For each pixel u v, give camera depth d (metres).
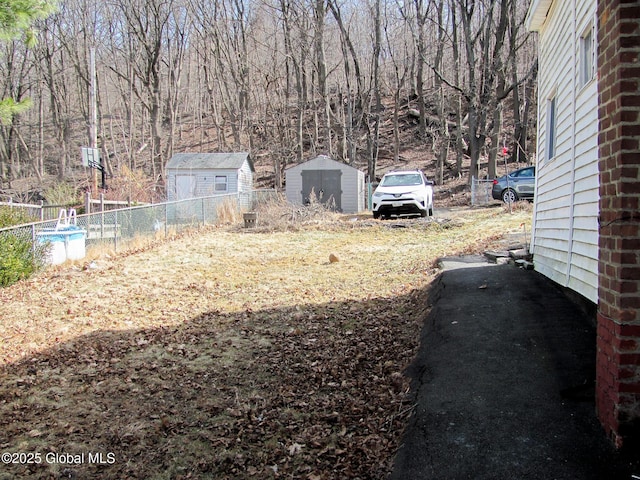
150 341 6.21
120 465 3.71
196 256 11.83
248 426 4.18
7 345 6.06
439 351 4.80
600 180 3.28
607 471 2.80
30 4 7.07
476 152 23.48
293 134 37.38
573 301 5.53
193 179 26.09
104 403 4.63
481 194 22.55
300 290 8.56
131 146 35.00
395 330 6.21
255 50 34.41
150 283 9.20
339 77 37.12
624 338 2.90
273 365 5.41
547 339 4.65
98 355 5.76
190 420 4.32
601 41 3.25
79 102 39.62
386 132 37.59
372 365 5.25
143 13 32.12
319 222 16.64
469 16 22.66
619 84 2.89
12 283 8.88
